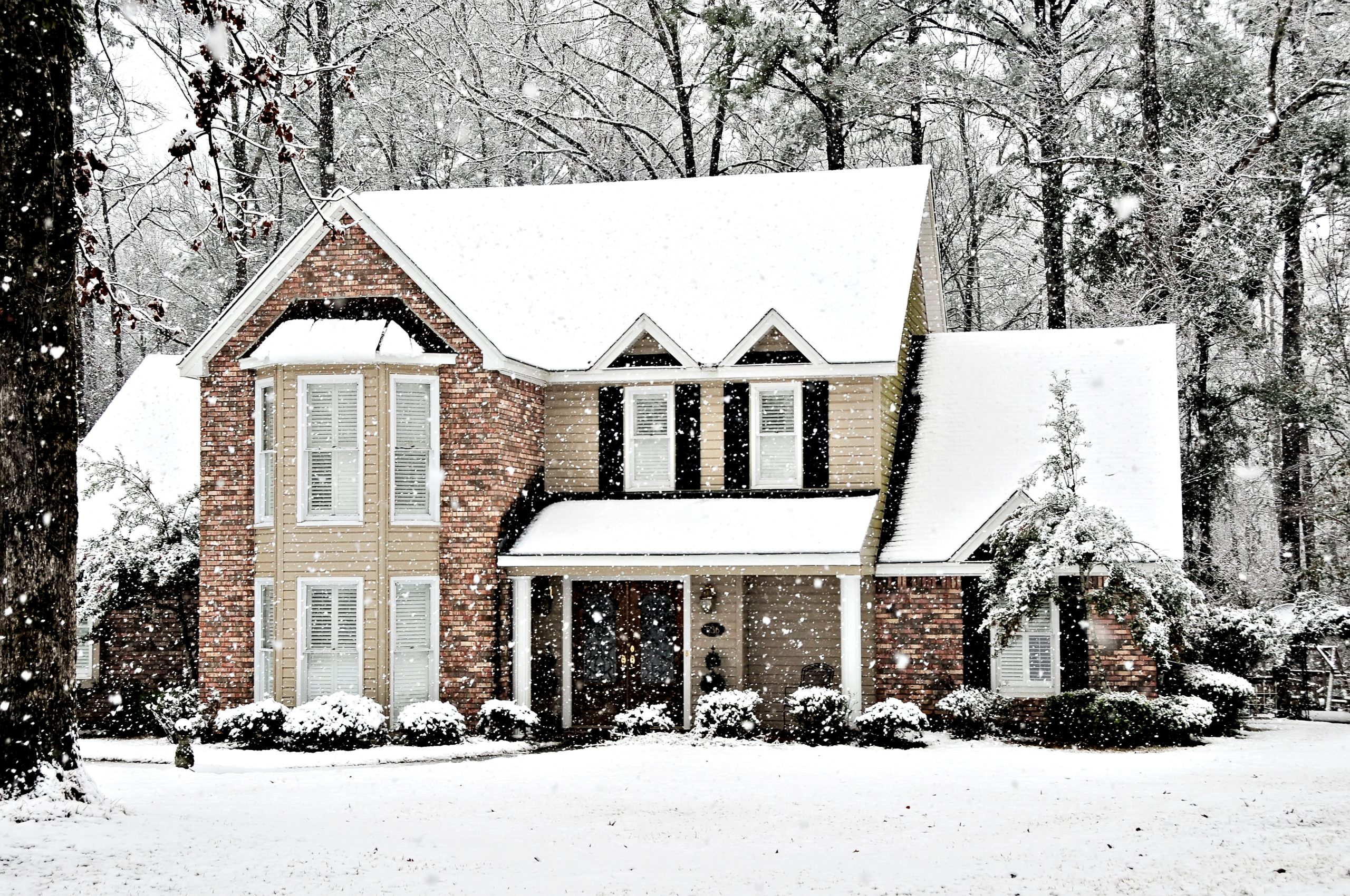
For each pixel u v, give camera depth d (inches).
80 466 1300.4
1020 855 540.4
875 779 810.2
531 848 577.6
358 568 1069.1
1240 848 534.6
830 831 621.9
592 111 1851.6
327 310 1106.7
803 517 1085.1
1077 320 1772.9
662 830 629.6
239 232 748.0
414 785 794.2
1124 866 506.3
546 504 1173.1
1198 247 1524.4
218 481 1107.9
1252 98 1606.8
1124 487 1104.8
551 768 874.8
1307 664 1402.6
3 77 580.7
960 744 995.3
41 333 594.2
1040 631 1061.1
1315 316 1684.3
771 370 1123.9
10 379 585.0
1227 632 1243.2
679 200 1306.6
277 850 555.8
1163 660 985.5
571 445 1181.1
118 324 768.9
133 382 1370.6
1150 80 1589.6
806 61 1688.0
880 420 1121.4
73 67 685.3
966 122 1973.4
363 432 1074.7
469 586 1077.8
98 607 1147.3
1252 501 1841.8
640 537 1091.3
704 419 1152.8
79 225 637.3
